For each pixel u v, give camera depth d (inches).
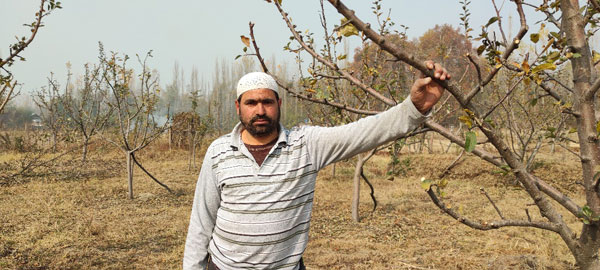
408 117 61.7
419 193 373.7
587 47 74.2
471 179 430.9
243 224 69.5
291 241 70.9
